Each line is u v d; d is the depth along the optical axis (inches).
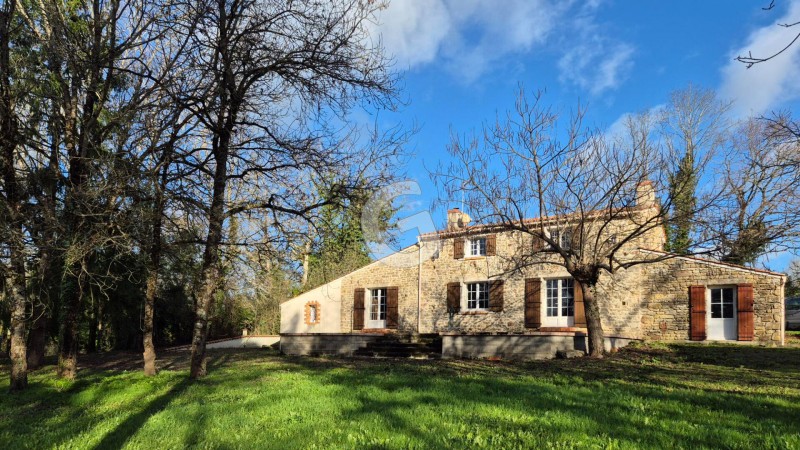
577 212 554.6
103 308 759.7
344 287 930.7
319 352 728.3
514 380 359.9
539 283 721.0
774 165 450.0
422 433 210.4
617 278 680.4
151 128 364.8
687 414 239.1
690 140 776.9
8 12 378.6
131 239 356.8
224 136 414.6
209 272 426.0
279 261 454.6
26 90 378.3
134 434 228.4
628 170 511.2
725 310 629.3
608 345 582.2
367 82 414.0
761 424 218.2
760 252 497.4
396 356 657.0
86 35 404.5
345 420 237.1
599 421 225.8
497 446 192.4
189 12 377.4
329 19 399.2
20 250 366.3
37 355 568.1
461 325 781.9
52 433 243.0
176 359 669.3
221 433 224.1
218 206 412.2
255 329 1151.6
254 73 406.6
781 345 578.9
